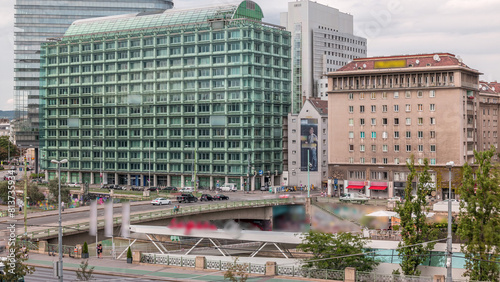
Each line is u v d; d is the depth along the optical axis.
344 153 162.50
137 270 72.44
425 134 152.38
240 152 182.00
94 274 70.81
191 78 188.50
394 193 155.38
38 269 72.62
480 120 171.62
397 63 156.88
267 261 75.25
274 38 191.62
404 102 155.00
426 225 69.81
